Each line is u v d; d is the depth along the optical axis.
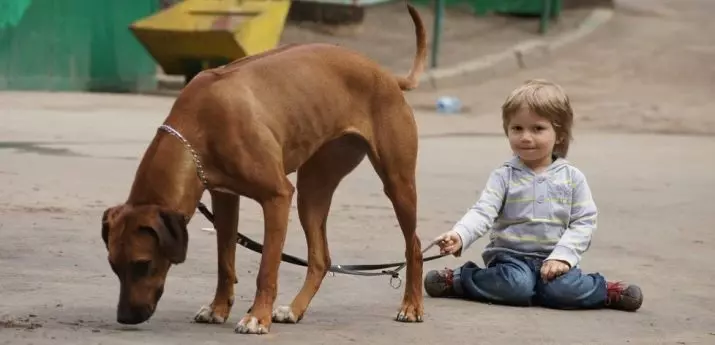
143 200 7.17
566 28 44.41
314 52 8.02
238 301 8.87
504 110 9.37
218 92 7.39
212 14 33.22
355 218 13.69
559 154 9.41
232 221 7.89
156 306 7.84
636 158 22.92
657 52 41.38
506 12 45.66
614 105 34.41
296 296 8.34
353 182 17.25
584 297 9.05
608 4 47.03
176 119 7.36
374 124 8.23
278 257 7.51
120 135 22.56
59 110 27.66
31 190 14.66
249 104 7.42
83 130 23.19
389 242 12.09
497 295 9.22
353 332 7.80
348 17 43.12
